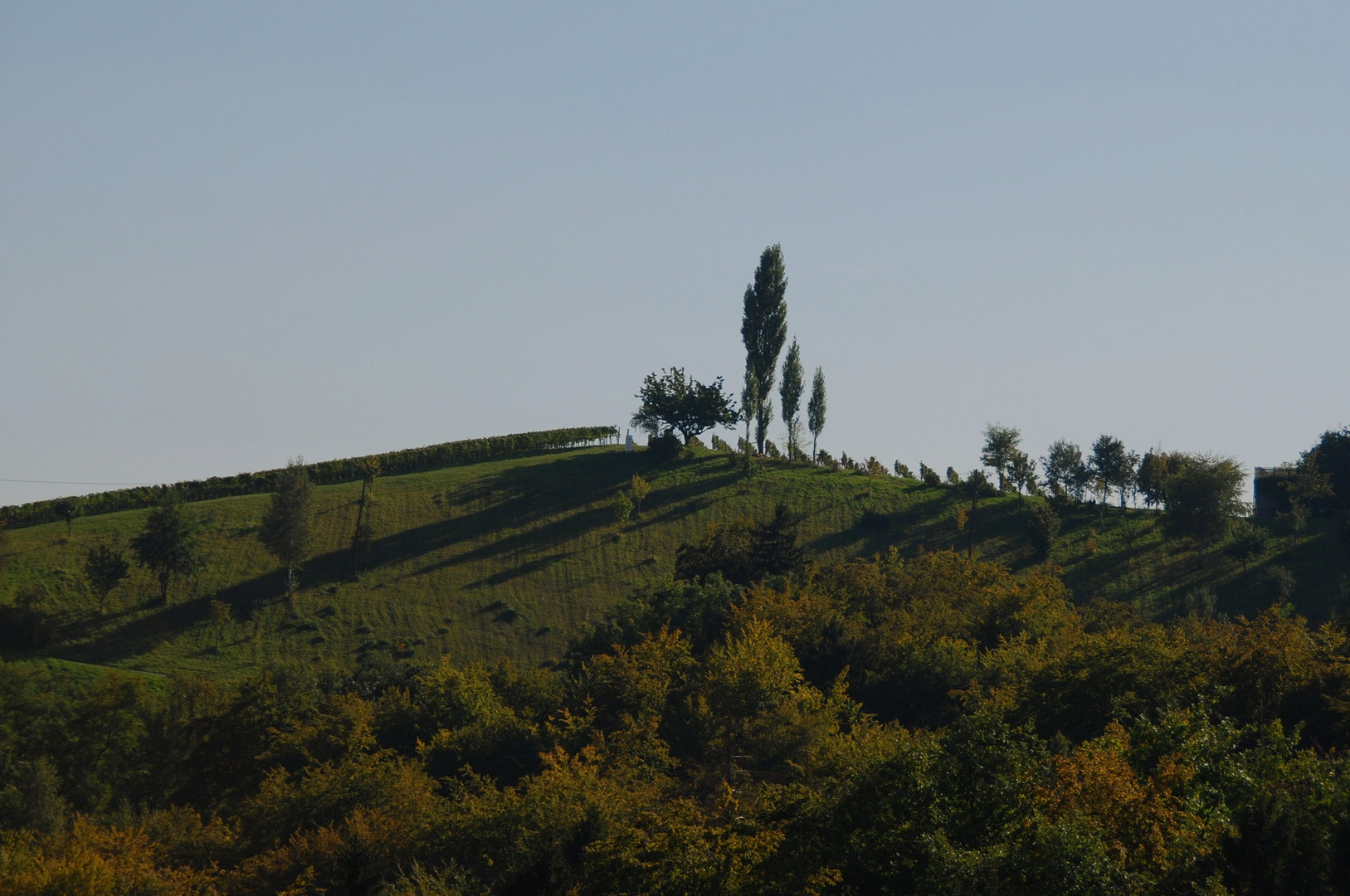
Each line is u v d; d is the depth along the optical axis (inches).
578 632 3821.4
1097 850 1058.7
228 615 4020.7
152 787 2687.0
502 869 1700.3
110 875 1697.8
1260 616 2340.1
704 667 2650.1
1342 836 1026.7
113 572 4094.5
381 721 2682.1
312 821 2055.9
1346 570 4092.0
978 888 1039.0
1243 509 4308.6
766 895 1164.5
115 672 3592.5
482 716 2559.1
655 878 1238.3
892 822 1187.9
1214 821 1175.6
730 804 1571.1
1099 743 1473.9
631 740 2273.6
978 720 1304.1
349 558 4522.6
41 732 2795.3
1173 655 2140.7
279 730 2741.1
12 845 1876.2
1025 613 3070.9
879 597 3282.5
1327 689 1919.3
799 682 2544.3
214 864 1948.8
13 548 4439.0
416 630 3991.1
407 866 1790.1
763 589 3171.8
